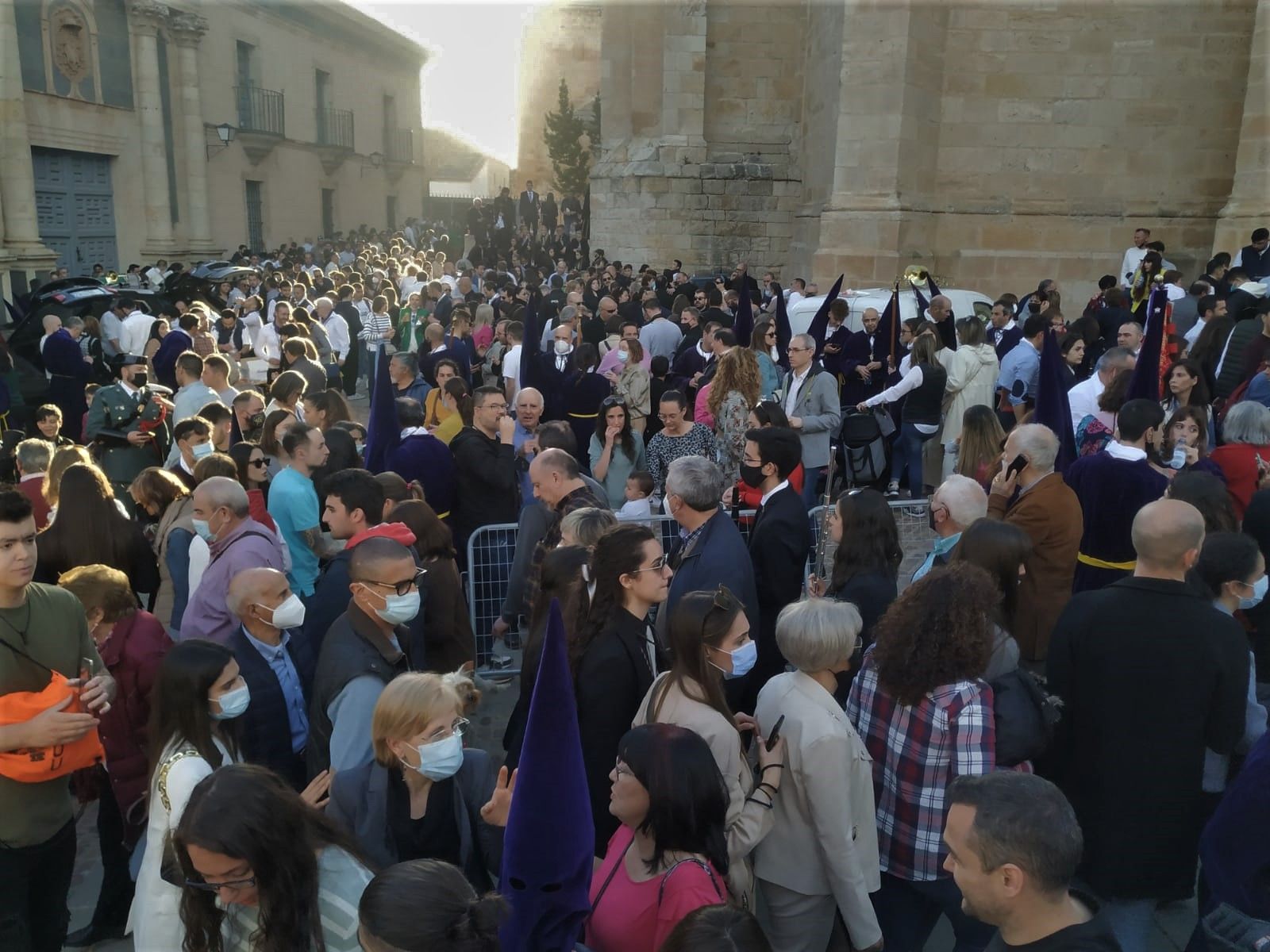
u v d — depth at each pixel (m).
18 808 3.20
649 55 24.08
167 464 6.75
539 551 4.79
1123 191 16.66
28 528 3.18
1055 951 2.03
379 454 6.49
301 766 3.93
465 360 11.95
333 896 2.43
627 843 2.76
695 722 3.00
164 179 28.72
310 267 26.73
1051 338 6.06
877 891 3.33
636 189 23.59
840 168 16.05
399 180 48.75
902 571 6.80
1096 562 5.14
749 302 9.81
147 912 2.76
